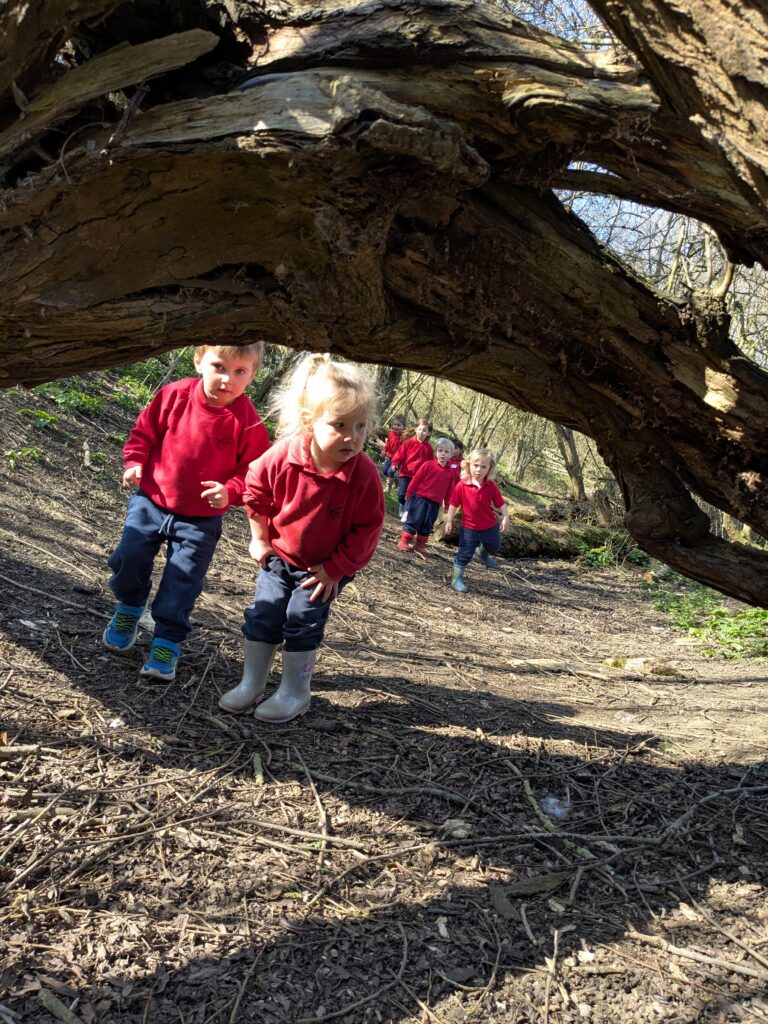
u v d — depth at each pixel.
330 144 1.68
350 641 5.03
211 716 3.15
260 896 2.14
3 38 1.63
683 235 9.90
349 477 2.93
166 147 1.73
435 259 2.09
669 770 3.33
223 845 2.34
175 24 1.83
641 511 2.58
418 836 2.54
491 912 2.20
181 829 2.38
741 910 2.31
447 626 6.88
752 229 2.04
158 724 3.00
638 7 1.42
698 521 2.58
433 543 12.43
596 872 2.46
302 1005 1.79
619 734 3.80
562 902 2.28
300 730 3.18
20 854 2.14
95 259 1.89
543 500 22.33
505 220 2.12
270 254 1.96
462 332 2.28
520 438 24.86
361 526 3.05
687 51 1.40
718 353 2.28
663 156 1.93
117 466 7.77
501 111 1.85
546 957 2.03
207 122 1.73
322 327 2.13
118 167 1.76
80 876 2.10
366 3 1.76
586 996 1.90
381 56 1.78
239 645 4.04
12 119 1.81
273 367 14.19
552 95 1.79
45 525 5.30
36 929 1.89
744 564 2.54
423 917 2.15
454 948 2.03
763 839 2.74
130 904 2.03
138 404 10.54
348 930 2.05
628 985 1.95
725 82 1.37
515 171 2.03
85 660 3.40
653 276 10.80
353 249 1.91
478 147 1.96
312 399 2.81
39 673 3.17
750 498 2.45
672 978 1.99
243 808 2.55
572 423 2.57
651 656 7.15
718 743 3.81
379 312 2.15
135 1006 1.71
